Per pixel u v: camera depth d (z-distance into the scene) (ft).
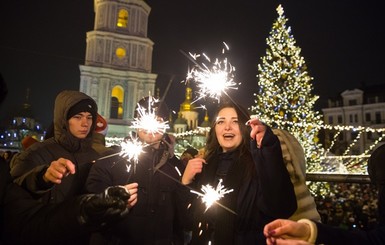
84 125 10.00
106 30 135.85
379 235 4.71
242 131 8.32
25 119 188.75
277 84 42.45
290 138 8.54
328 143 79.05
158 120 9.80
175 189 9.59
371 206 32.73
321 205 36.19
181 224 9.47
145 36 143.95
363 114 162.50
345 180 9.47
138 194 9.02
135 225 8.71
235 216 7.49
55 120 9.96
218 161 8.90
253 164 7.86
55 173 5.49
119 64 135.95
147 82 135.95
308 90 42.47
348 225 29.17
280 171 6.62
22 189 5.65
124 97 134.10
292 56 41.83
